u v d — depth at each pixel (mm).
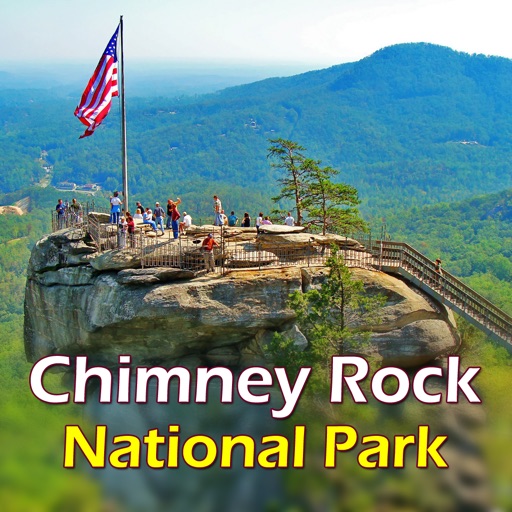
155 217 37562
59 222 42625
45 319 37000
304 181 53062
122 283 32094
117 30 36188
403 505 24625
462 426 27922
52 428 27062
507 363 35062
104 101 36156
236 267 33469
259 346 32188
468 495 24719
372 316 31844
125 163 36844
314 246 35469
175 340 32281
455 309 33625
